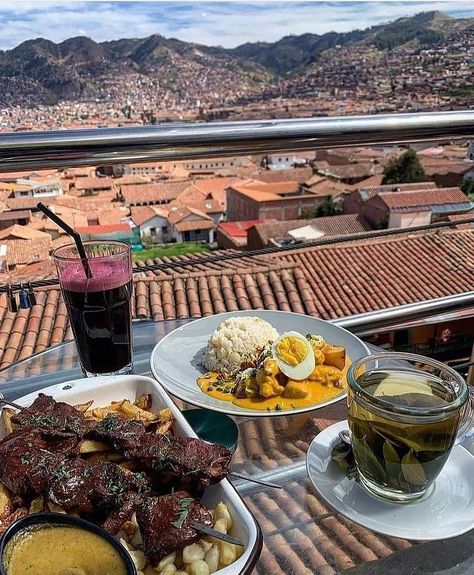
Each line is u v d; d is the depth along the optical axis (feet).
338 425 1.43
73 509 1.01
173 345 1.97
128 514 0.99
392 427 1.08
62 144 1.89
